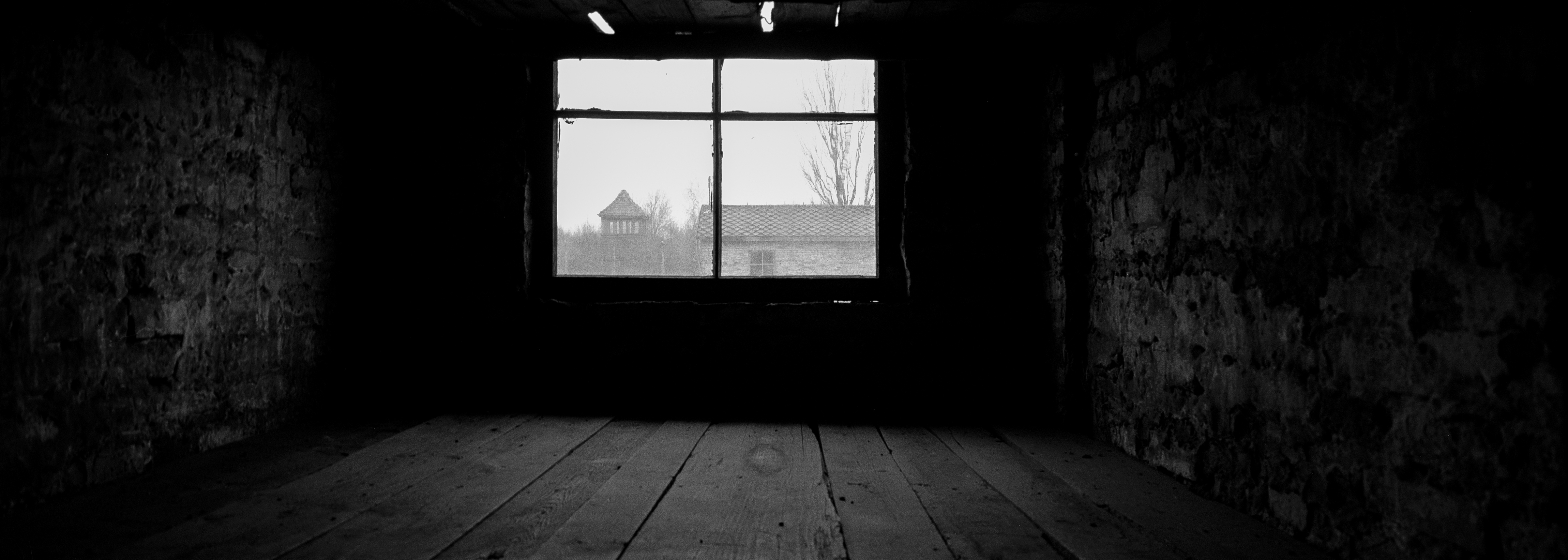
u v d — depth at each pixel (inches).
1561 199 61.0
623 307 182.2
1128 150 137.8
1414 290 75.7
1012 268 181.2
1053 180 165.0
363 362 181.0
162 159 123.6
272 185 150.3
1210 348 111.9
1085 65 157.2
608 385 183.0
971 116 182.1
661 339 182.5
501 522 95.9
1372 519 81.5
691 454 136.3
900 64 185.2
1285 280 95.1
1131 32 136.6
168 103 124.6
